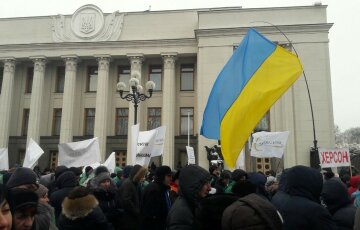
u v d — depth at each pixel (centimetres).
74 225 415
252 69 611
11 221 223
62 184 590
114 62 3425
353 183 700
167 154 2998
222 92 616
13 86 3447
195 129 3194
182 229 354
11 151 3353
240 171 689
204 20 3086
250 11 3041
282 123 2820
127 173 870
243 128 572
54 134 3375
